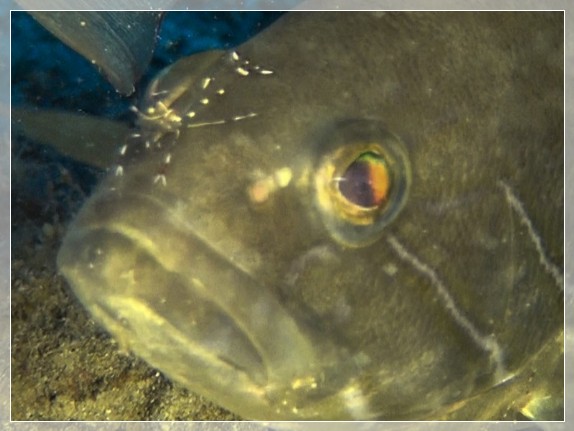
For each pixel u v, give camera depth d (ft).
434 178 0.93
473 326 1.00
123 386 1.31
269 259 0.89
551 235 1.01
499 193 0.97
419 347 0.98
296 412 1.02
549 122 0.99
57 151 1.48
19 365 1.31
